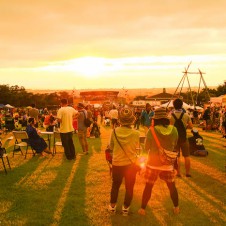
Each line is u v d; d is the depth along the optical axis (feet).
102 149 47.60
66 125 38.24
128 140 19.21
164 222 19.47
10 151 46.50
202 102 171.53
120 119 19.63
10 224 19.11
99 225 19.03
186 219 19.94
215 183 27.76
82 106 42.37
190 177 29.66
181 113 27.32
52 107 184.65
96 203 22.82
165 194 24.86
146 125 47.85
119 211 21.21
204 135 69.15
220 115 79.97
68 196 24.44
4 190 26.08
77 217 20.21
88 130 64.90
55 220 19.75
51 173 31.89
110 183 28.09
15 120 82.17
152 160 19.30
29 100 239.91
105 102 148.25
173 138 19.07
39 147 41.34
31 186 27.22
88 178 29.84
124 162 19.34
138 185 27.27
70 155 38.93
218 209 21.63
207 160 37.93
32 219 19.89
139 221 19.62
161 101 152.25
